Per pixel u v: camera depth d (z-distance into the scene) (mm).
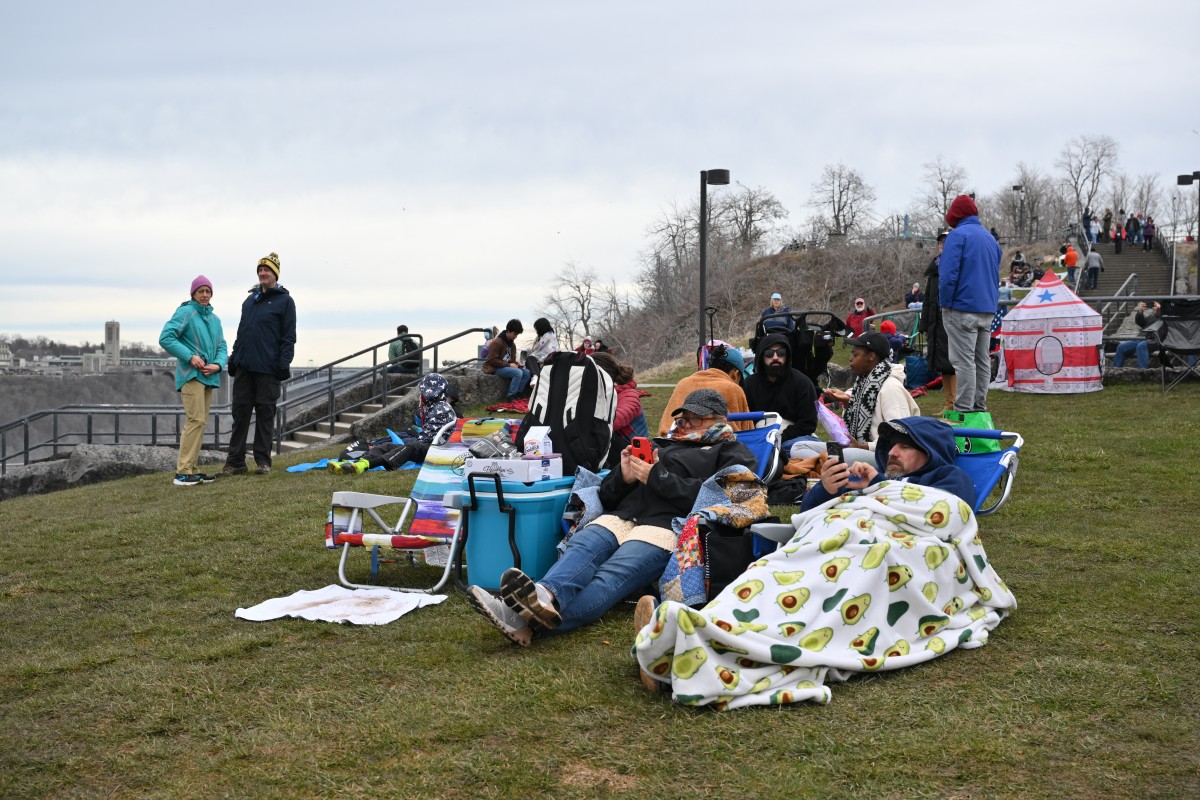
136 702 4207
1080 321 14391
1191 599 5047
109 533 8156
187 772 3525
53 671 4695
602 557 5086
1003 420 12250
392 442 11898
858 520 4461
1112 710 3738
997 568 5855
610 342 61250
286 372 11875
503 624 4691
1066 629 4699
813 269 71250
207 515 8797
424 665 4574
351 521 6168
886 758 3406
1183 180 30016
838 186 84625
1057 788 3152
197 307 11242
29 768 3604
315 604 5695
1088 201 103750
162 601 6004
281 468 12344
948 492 4918
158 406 16719
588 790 3262
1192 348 14180
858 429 7887
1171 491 7797
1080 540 6371
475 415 16688
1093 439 10312
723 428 5648
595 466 6281
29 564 7176
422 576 6430
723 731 3670
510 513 5469
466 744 3664
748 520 5008
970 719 3701
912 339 20672
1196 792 3090
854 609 4219
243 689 4348
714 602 4207
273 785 3391
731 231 75250
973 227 10070
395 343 18875
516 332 17688
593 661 4512
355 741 3727
